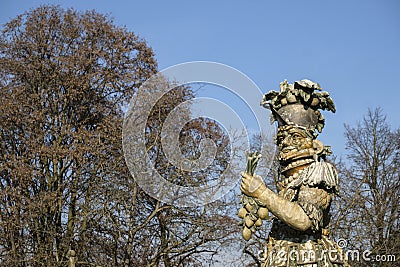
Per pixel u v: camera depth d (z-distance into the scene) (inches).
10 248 668.7
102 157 656.4
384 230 673.6
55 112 700.7
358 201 674.2
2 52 708.7
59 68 687.7
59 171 693.9
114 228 663.8
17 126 698.8
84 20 714.2
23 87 686.5
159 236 674.8
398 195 723.4
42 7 720.3
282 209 176.9
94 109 697.0
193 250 665.0
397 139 769.6
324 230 189.9
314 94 194.1
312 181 182.1
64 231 672.4
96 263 665.0
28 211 656.4
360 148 772.6
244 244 645.3
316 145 190.5
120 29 710.5
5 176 687.7
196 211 635.5
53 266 638.5
